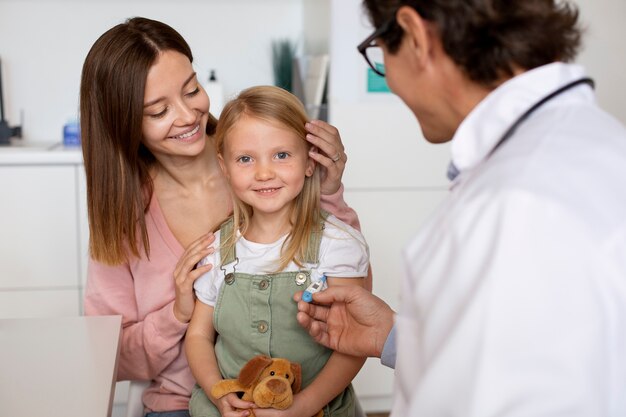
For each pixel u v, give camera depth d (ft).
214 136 4.88
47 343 3.58
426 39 2.41
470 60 2.36
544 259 1.90
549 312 1.88
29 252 8.39
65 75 9.82
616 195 1.99
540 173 2.01
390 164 8.38
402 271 2.34
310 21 9.61
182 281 4.46
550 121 2.21
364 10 2.74
